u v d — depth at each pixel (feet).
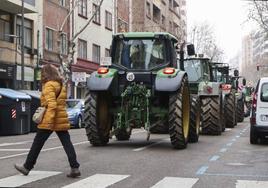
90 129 44.14
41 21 106.93
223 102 68.23
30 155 28.32
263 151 42.47
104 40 146.30
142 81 44.39
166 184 26.22
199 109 53.72
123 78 45.01
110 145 46.34
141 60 45.65
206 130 61.05
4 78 93.09
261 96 49.08
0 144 49.85
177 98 42.27
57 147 44.19
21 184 25.79
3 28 95.71
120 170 30.76
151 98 44.16
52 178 27.63
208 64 65.31
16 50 97.60
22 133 69.87
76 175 27.91
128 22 171.01
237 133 65.41
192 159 36.40
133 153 39.73
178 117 42.09
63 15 117.70
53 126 27.76
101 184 25.98
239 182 27.04
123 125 44.04
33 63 103.30
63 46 116.98
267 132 48.37
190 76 61.67
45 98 27.53
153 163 34.01
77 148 43.39
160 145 46.68
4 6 92.17
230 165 33.58
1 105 68.13
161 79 42.27
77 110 85.92
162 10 216.54
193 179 27.84
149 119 44.73
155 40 46.09
